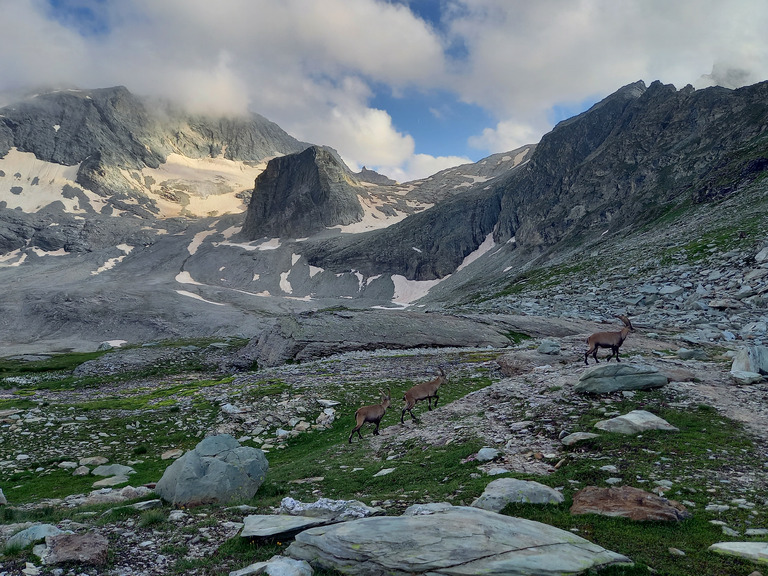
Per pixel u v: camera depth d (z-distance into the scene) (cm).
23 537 961
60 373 6456
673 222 10606
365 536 820
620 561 764
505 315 6231
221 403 3028
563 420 1778
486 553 739
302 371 4088
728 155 11744
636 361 2758
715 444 1405
